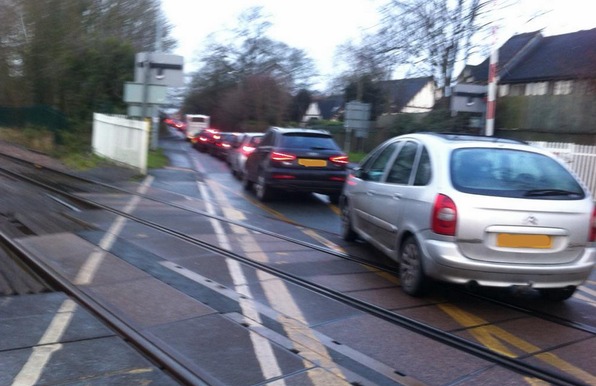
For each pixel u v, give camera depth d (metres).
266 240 9.47
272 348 5.02
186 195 14.91
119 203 12.62
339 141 43.41
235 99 57.44
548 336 5.59
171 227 10.12
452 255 6.02
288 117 58.66
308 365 4.70
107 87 28.41
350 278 7.35
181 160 26.88
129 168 19.97
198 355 4.84
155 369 4.54
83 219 10.41
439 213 6.14
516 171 6.45
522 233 6.02
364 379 4.50
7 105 37.50
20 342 4.88
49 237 8.79
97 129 24.11
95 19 31.72
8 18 33.81
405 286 6.77
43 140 29.47
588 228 6.22
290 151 13.77
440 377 4.62
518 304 6.56
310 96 63.41
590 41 30.92
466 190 6.14
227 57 64.38
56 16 30.77
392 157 7.93
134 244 8.63
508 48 36.31
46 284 6.55
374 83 39.34
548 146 18.23
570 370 4.83
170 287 6.59
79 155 23.06
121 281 6.73
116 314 5.61
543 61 33.62
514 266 5.99
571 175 6.57
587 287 7.53
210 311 5.86
